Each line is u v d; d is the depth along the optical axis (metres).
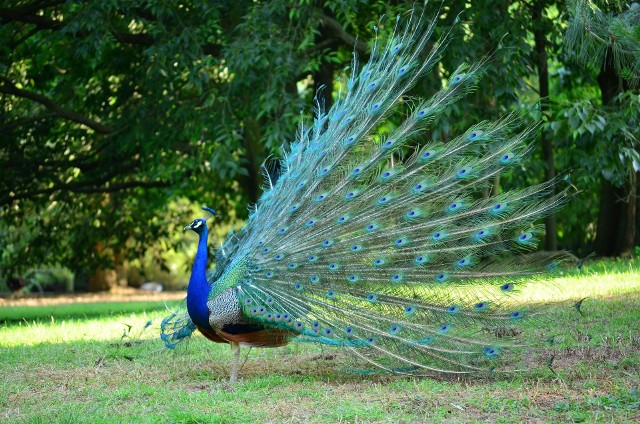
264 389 8.83
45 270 37.50
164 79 17.83
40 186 23.22
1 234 27.36
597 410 7.34
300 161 9.70
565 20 17.05
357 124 9.45
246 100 17.50
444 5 15.72
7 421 7.77
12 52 19.52
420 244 8.96
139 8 18.41
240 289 8.89
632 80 10.52
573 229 25.34
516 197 8.91
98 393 8.98
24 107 21.61
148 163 19.61
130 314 16.53
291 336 8.95
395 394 8.36
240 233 9.73
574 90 21.98
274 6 15.96
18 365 10.79
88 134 22.36
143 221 25.58
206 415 7.56
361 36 19.77
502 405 7.66
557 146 17.58
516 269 8.77
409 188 9.12
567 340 10.35
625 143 16.50
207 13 16.67
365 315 8.80
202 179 21.70
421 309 8.80
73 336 13.32
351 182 9.24
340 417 7.41
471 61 15.50
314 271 8.92
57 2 18.53
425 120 9.30
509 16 16.16
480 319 8.71
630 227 20.36
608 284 14.55
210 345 11.77
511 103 16.22
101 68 20.23
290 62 15.99
